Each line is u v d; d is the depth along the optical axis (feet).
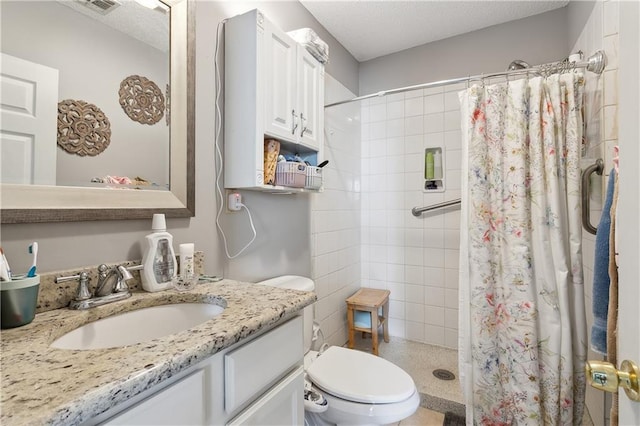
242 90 4.01
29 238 2.50
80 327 2.40
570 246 4.16
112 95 3.05
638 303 1.42
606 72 4.17
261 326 2.30
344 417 3.73
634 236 1.46
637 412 1.44
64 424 1.26
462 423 5.11
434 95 7.61
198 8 3.89
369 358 4.55
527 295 4.18
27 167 2.49
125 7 3.17
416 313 7.92
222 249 4.22
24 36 2.50
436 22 6.82
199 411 1.94
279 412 2.62
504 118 4.47
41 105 2.58
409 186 7.95
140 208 3.20
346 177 7.79
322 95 5.19
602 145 4.30
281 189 4.41
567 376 4.03
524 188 4.26
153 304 2.88
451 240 7.49
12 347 1.83
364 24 6.84
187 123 3.67
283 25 5.54
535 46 6.59
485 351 4.44
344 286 7.65
